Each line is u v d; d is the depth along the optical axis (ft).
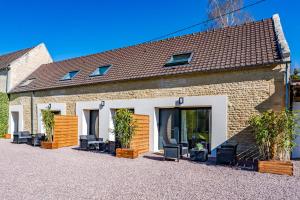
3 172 26.66
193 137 38.75
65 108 54.08
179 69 39.50
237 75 34.35
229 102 34.68
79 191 20.13
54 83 57.88
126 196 18.98
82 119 50.88
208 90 36.47
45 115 48.37
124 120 37.19
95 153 39.93
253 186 21.79
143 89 42.88
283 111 28.35
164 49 48.98
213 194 19.58
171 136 40.91
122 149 36.11
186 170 27.91
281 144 27.89
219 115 35.22
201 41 45.55
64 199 18.22
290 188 21.20
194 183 22.68
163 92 40.57
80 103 51.29
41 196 18.84
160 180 23.68
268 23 41.70
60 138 47.34
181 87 38.88
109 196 18.97
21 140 54.19
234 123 34.12
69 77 57.31
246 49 37.06
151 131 41.47
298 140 36.78
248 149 32.94
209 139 37.11
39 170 27.66
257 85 32.86
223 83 35.32
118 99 45.80
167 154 33.86
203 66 37.37
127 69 47.65
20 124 64.75
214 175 25.67
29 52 73.82
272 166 26.53
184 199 18.43
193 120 38.93
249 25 43.78
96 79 49.26
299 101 36.06
